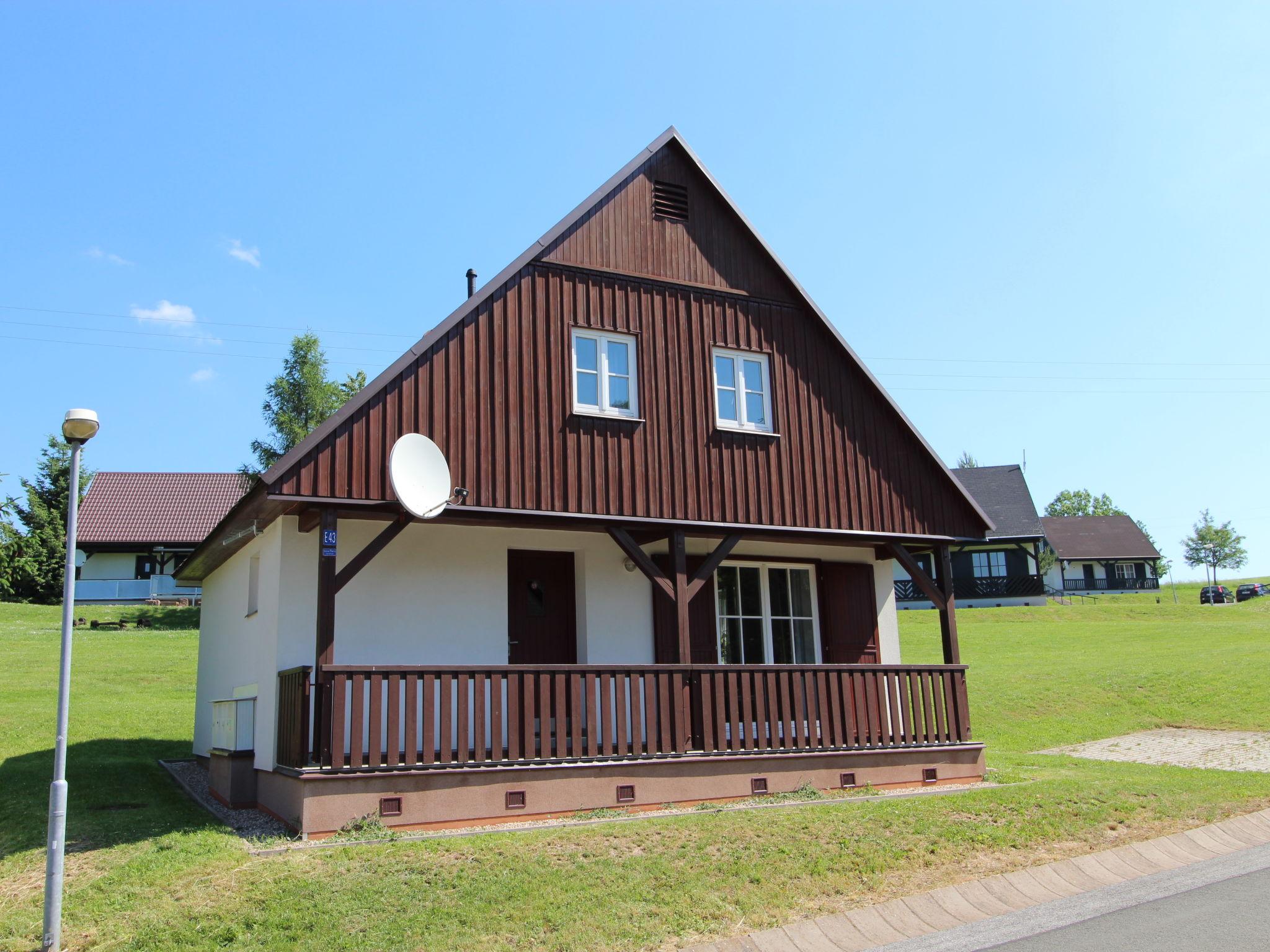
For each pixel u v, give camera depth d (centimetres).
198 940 675
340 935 682
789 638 1449
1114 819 1016
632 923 716
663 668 1115
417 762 970
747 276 1358
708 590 1393
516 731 1017
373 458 1024
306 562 1092
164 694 2327
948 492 1425
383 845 865
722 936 709
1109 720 2014
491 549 1213
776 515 1279
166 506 4962
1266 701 2053
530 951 671
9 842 944
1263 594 5900
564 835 900
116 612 4012
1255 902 770
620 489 1177
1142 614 4488
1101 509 10319
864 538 1345
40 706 2033
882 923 751
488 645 1184
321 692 943
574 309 1204
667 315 1274
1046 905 799
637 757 1067
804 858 857
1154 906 773
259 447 3484
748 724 1152
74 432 757
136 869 809
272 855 838
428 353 1088
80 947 679
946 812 1011
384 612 1129
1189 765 1487
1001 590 5231
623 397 1224
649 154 1314
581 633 1270
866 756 1212
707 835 908
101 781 1269
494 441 1106
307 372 3525
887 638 1519
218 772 1186
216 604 1528
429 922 705
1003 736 1894
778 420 1315
